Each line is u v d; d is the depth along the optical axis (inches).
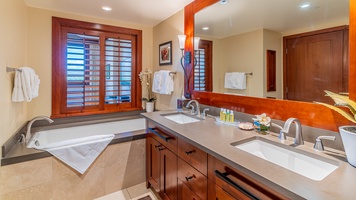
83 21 113.7
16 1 81.3
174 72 111.4
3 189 64.4
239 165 37.7
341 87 46.6
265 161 39.1
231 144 49.3
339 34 46.9
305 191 28.9
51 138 100.5
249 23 69.0
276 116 61.3
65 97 112.4
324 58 49.8
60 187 75.1
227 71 78.2
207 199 50.1
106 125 117.1
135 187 91.8
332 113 48.1
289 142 50.6
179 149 62.5
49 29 105.2
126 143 89.9
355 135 36.4
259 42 65.9
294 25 56.1
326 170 40.9
